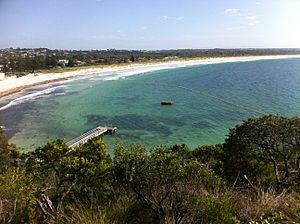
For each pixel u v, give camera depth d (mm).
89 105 66062
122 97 76062
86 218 4887
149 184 5609
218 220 4832
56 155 8430
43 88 94125
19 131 46219
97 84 101000
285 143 12961
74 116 55938
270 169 13211
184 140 41656
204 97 75125
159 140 41719
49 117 55312
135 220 5344
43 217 5559
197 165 6012
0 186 5711
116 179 6059
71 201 7000
